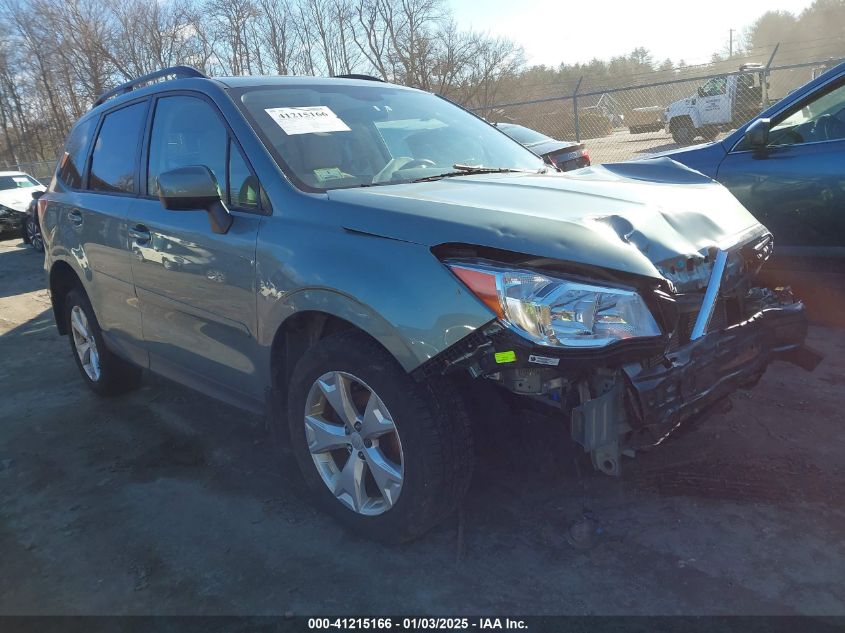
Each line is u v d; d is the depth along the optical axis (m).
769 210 4.69
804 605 2.27
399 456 2.56
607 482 3.04
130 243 3.65
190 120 3.42
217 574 2.64
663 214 2.63
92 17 34.12
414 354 2.31
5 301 8.43
